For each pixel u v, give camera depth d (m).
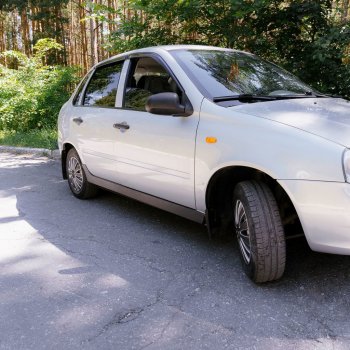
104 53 14.96
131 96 4.20
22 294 3.06
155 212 4.80
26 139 10.60
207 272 3.29
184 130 3.40
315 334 2.46
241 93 3.50
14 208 5.21
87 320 2.70
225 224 3.44
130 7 7.21
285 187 2.69
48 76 13.10
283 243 2.86
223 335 2.49
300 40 7.15
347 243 2.56
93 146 4.75
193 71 3.64
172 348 2.39
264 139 2.82
